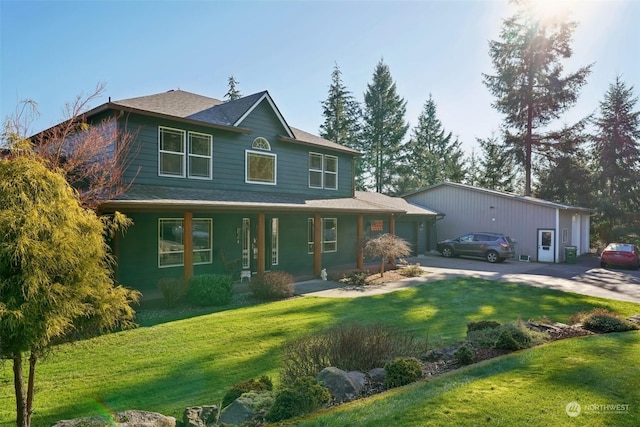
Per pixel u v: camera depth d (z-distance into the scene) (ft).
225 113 47.37
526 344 19.17
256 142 48.75
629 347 18.10
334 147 58.90
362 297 38.17
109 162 35.06
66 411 15.39
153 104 42.19
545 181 103.40
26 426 12.42
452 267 62.28
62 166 34.81
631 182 104.42
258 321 28.76
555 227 70.69
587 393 12.62
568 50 95.76
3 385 17.84
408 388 13.57
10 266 10.76
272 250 50.31
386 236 52.42
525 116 99.86
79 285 12.12
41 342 11.10
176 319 29.37
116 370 19.54
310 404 12.24
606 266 62.80
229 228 45.52
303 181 55.16
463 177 147.43
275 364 20.40
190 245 34.88
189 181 41.93
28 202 11.41
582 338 20.38
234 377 18.80
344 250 61.41
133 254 37.24
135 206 31.40
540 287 44.27
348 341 17.20
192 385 17.93
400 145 137.80
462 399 12.23
